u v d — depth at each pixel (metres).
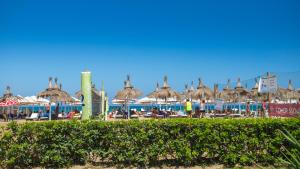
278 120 10.50
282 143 10.22
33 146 10.00
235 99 39.78
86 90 14.17
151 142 10.23
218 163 10.41
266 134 10.41
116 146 10.21
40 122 10.14
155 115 32.75
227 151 10.33
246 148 10.38
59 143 10.09
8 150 9.91
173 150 10.27
